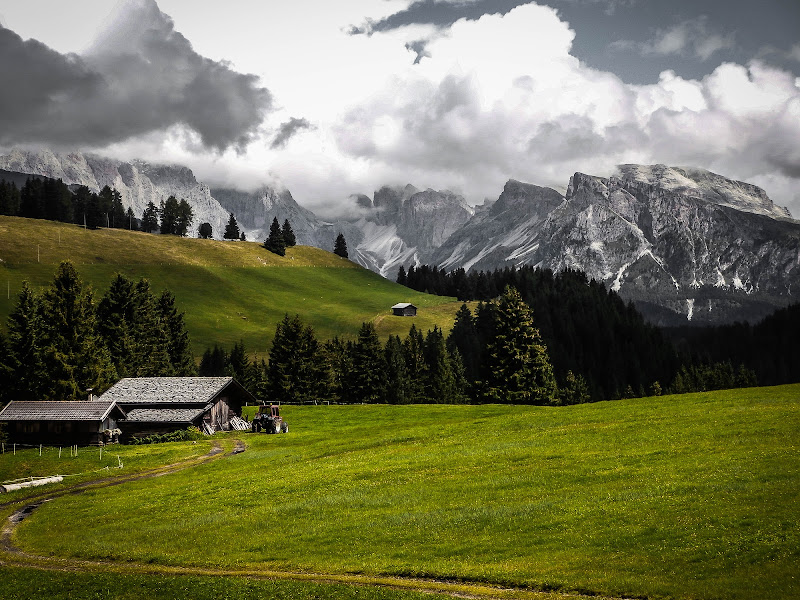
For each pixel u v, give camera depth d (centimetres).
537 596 2802
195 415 10050
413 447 6550
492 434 6706
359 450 6894
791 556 2769
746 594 2533
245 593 3106
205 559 3809
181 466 7406
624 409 7275
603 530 3388
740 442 4725
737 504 3425
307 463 6369
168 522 4762
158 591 3250
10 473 7331
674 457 4578
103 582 3478
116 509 5338
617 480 4241
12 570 3838
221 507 5000
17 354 11812
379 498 4597
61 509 5562
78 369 11588
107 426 9525
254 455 7394
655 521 3381
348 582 3219
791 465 3934
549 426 6750
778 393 7225
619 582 2786
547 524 3612
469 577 3080
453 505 4206
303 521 4331
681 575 2786
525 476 4641
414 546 3597
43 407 9362
